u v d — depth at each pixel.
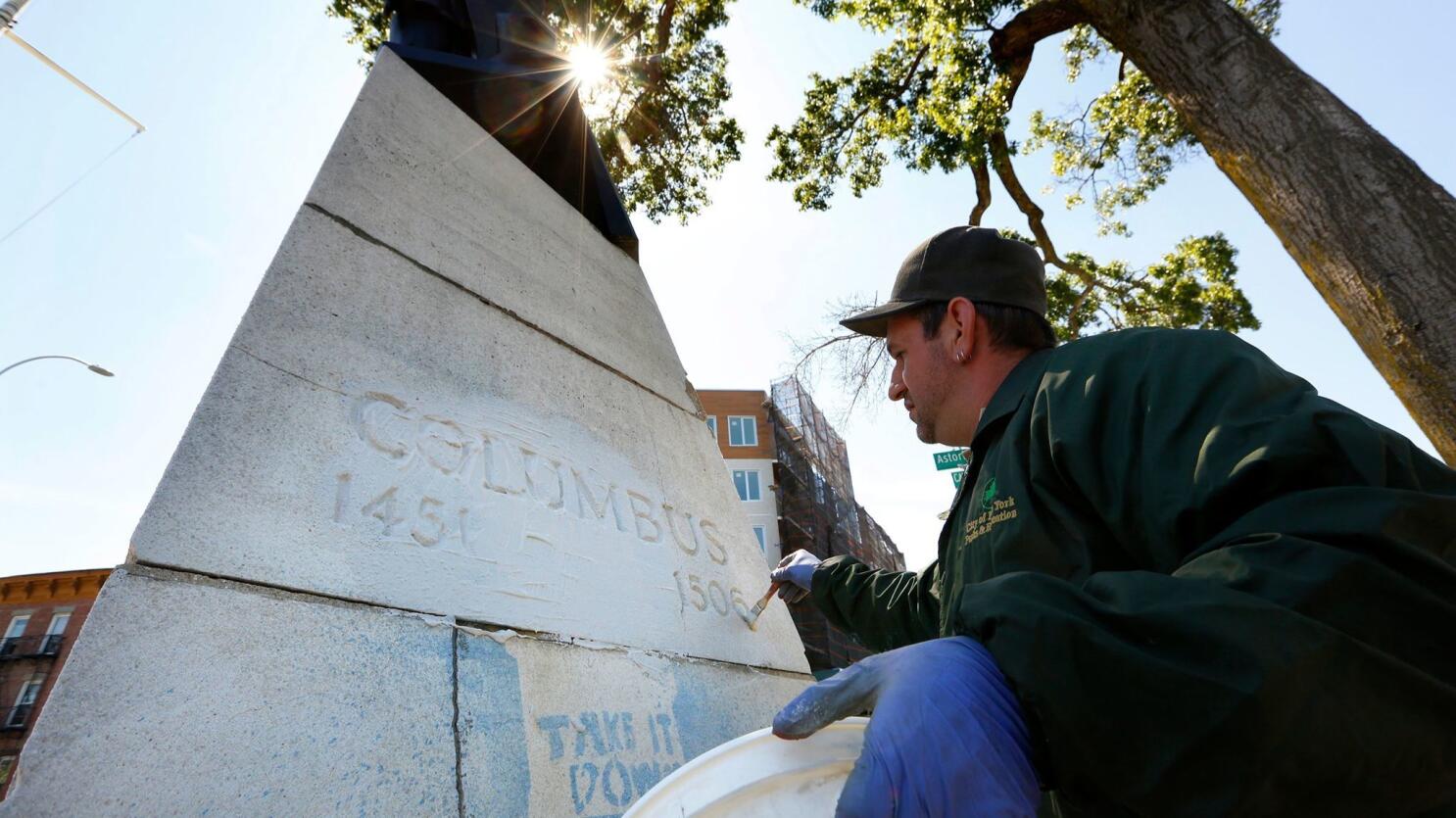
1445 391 4.57
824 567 2.03
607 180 3.56
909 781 0.49
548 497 1.92
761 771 0.69
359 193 1.98
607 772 1.54
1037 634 0.53
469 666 1.43
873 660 0.63
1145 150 13.73
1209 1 6.30
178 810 0.97
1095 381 0.81
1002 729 0.52
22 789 0.87
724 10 13.50
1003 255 1.29
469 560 1.59
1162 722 0.48
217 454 1.28
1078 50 14.09
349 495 1.45
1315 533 0.52
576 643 1.69
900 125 11.97
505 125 3.14
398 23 3.46
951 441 1.33
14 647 21.09
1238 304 13.88
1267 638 0.47
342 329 1.67
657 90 13.77
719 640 2.16
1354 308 5.11
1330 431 0.58
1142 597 0.53
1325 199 5.24
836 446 39.00
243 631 1.15
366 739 1.21
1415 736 0.46
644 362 2.85
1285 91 5.66
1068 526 0.82
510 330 2.21
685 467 2.66
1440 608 0.49
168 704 1.03
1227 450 0.61
